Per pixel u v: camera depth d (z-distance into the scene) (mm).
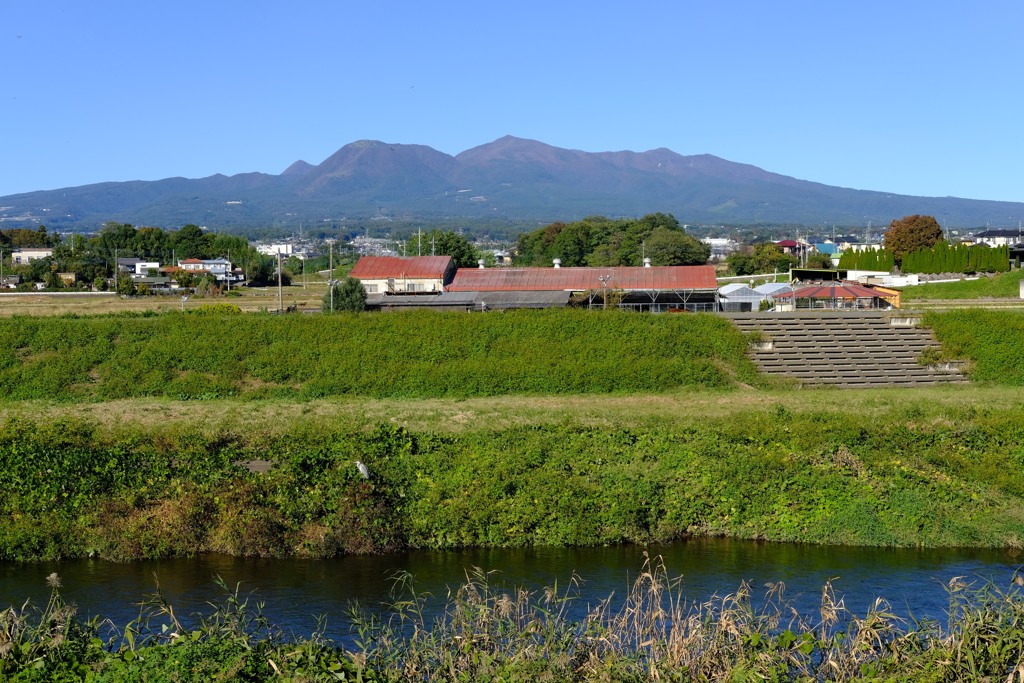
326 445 29438
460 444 29828
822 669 15797
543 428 32000
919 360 50562
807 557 25359
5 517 25797
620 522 26703
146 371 48062
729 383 48125
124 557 25078
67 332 50594
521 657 15547
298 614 21125
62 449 27891
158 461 27688
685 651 15680
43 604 21797
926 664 15430
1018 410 35344
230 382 47406
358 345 50719
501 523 26438
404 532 26172
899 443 29750
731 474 28109
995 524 26656
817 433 30344
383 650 16422
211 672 14508
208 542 25734
